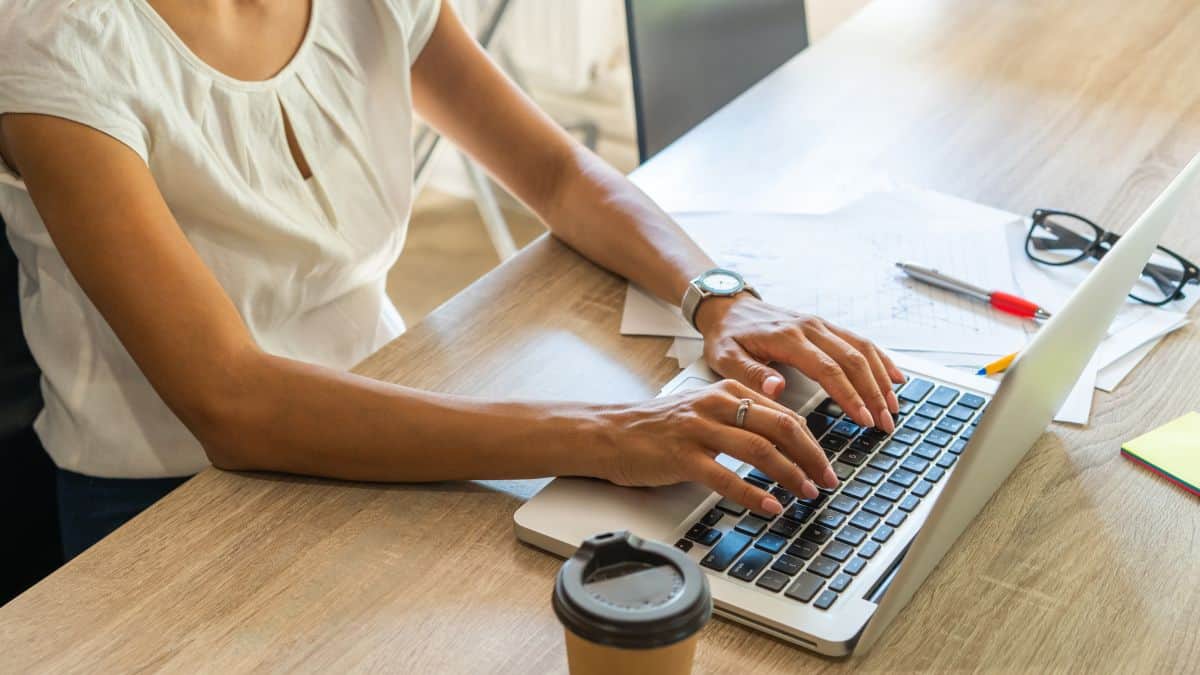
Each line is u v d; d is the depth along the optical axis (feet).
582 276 4.07
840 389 3.29
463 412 3.16
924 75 5.35
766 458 2.94
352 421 3.16
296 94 4.10
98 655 2.64
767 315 3.59
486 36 9.91
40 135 3.30
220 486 3.17
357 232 4.31
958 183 4.53
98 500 4.21
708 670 2.55
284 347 4.27
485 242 9.95
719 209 4.39
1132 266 3.03
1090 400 3.38
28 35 3.33
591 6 10.04
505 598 2.77
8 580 4.31
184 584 2.83
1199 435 3.24
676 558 2.17
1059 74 5.31
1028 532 2.93
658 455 2.98
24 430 4.26
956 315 3.79
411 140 4.43
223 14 3.85
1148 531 2.94
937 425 3.25
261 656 2.63
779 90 5.28
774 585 2.69
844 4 10.80
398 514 3.05
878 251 4.11
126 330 3.30
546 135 4.44
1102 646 2.62
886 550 2.81
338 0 4.22
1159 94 5.11
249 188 3.98
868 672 2.55
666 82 5.71
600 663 2.10
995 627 2.67
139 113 3.55
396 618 2.72
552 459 3.07
